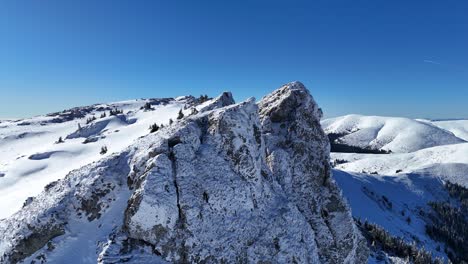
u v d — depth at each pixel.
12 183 46.09
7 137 103.81
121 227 19.20
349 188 109.44
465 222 117.06
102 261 17.34
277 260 19.98
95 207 20.22
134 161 21.95
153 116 91.31
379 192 121.56
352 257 25.52
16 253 18.45
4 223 20.77
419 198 130.25
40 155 56.22
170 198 19.22
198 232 19.05
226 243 19.39
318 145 28.33
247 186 22.00
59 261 18.19
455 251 90.31
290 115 29.64
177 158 21.02
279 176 25.81
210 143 23.09
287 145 27.83
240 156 22.67
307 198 25.77
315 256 21.89
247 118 24.61
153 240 18.30
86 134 90.50
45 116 151.50
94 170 21.80
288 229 21.62
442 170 168.62
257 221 21.08
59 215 19.64
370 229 56.53
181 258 18.28
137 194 18.78
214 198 20.45
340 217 25.78
